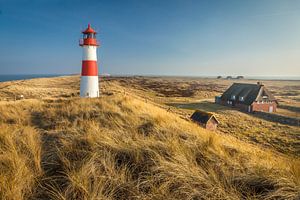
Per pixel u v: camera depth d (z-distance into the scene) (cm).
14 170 301
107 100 1212
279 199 261
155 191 272
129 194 271
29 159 353
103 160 341
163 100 5638
